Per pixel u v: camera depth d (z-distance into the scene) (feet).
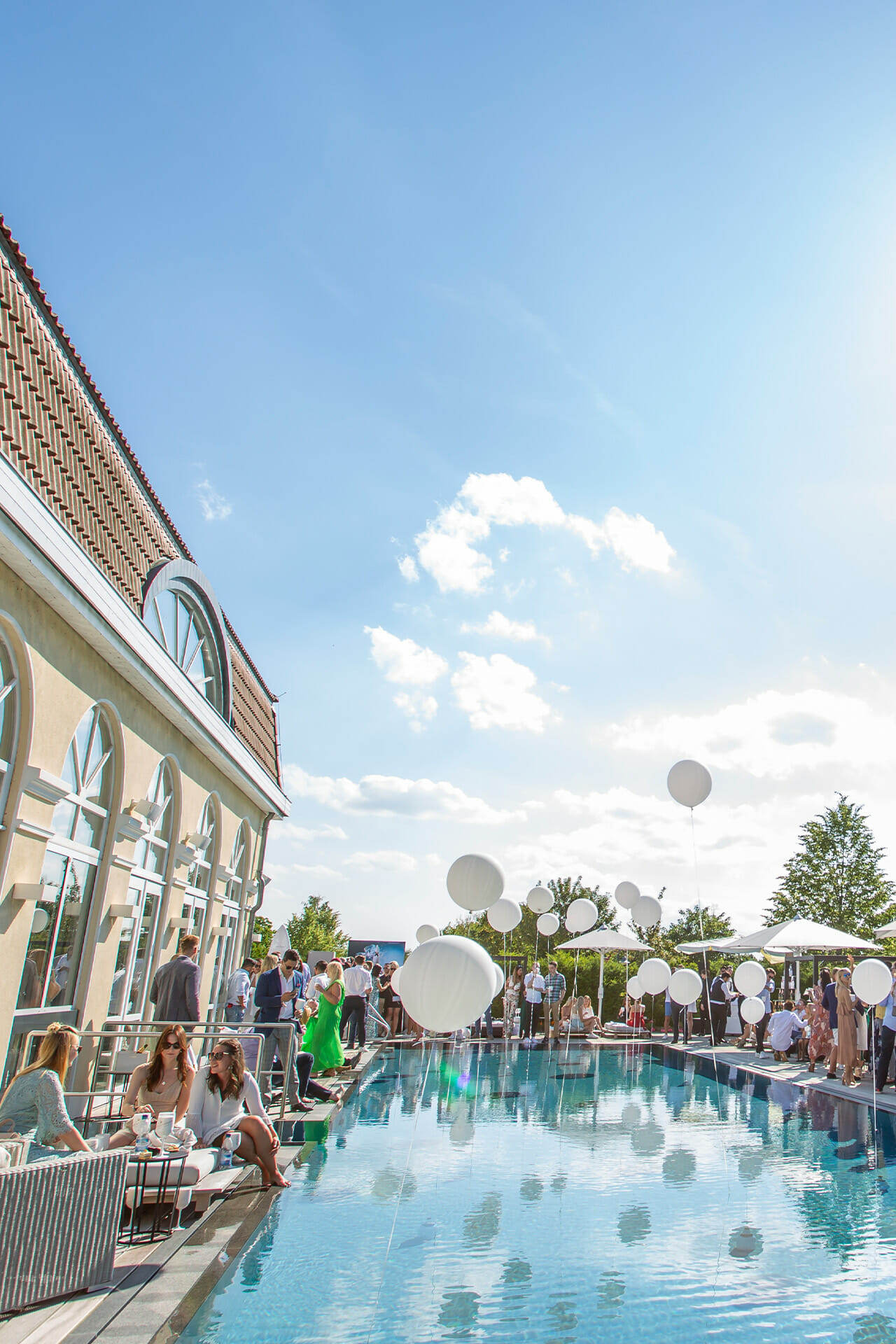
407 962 24.84
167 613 38.60
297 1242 18.48
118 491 32.19
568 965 82.43
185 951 29.07
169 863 38.73
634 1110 36.14
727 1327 14.92
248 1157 23.06
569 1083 43.34
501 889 37.76
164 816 38.58
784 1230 20.21
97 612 26.68
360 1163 25.88
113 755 31.78
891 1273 17.53
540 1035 66.69
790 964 63.57
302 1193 22.29
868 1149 28.78
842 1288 16.72
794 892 125.80
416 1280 16.65
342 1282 16.43
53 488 26.32
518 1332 14.49
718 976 62.44
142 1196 18.37
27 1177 14.20
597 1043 60.75
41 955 27.17
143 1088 22.74
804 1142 29.86
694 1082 44.09
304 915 143.84
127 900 33.81
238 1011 43.96
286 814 59.93
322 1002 37.06
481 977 23.90
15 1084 17.22
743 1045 59.21
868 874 122.31
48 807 26.14
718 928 141.28
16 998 24.89
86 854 29.76
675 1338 14.47
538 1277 17.08
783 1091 41.55
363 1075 43.62
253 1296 15.52
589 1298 16.02
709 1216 21.26
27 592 24.25
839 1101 38.60
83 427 29.07
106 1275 15.37
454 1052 55.83
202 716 37.83
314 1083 34.14
